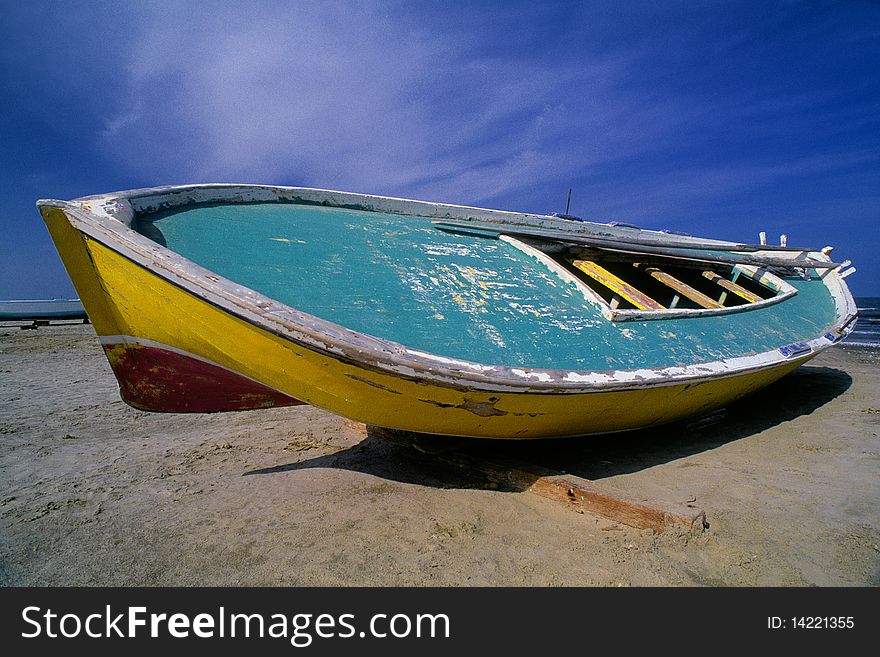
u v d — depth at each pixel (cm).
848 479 360
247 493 364
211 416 624
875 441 455
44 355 1298
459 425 319
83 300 311
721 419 533
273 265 322
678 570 248
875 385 744
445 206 572
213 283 270
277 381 306
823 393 688
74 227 282
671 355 379
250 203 437
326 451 458
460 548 276
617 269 657
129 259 276
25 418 622
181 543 293
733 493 335
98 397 754
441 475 385
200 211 382
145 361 332
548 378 291
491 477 366
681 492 338
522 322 348
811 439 466
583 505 312
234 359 303
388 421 318
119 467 432
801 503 319
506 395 289
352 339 266
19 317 3547
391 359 266
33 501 359
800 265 732
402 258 383
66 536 305
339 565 264
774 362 442
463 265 401
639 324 400
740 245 735
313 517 320
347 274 337
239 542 292
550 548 272
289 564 268
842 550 263
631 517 290
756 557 257
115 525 318
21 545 295
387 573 256
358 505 334
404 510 324
